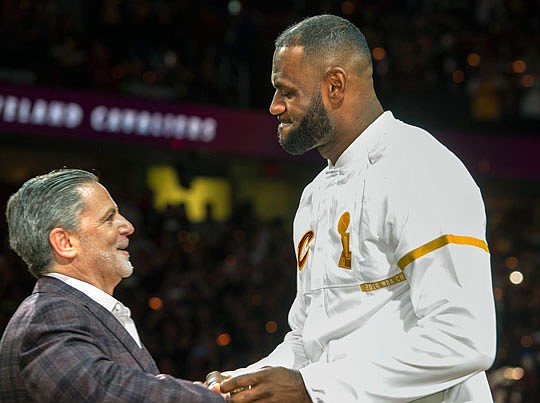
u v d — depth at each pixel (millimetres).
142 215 13594
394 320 3682
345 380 3541
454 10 17719
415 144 3744
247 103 14648
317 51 3799
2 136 13656
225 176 16609
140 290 11672
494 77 16078
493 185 17781
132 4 14602
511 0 17672
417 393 3518
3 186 15266
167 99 13977
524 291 13875
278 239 14172
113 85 13617
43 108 12883
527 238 16406
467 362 3459
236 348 11805
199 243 13188
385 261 3695
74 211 3982
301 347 4160
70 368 3639
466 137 15625
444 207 3586
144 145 13617
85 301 3906
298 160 14836
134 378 3645
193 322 11695
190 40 14758
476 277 3521
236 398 3568
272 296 12805
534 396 11461
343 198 3824
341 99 3809
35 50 13219
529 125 16125
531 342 12812
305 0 16547
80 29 14391
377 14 16609
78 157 15555
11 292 11164
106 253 4008
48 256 3988
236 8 16078
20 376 3754
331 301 3812
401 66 15594
